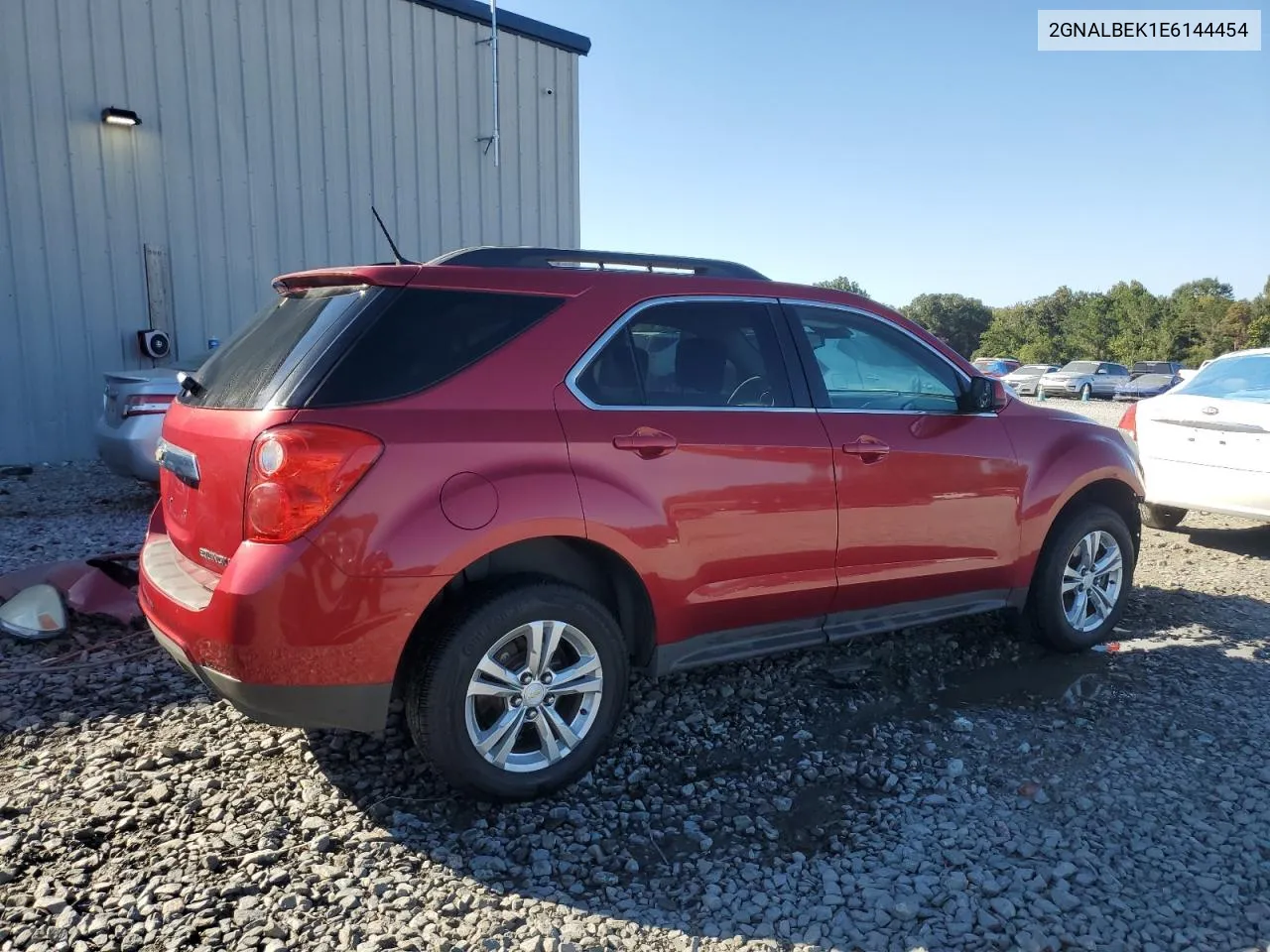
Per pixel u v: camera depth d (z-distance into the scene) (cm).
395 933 254
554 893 275
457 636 300
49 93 1059
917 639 496
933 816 320
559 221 1591
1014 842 302
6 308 1052
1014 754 366
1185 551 732
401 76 1352
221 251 1205
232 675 281
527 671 317
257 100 1216
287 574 275
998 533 438
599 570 355
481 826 309
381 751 360
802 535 375
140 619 487
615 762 359
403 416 294
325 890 273
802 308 400
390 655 288
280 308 345
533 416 317
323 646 280
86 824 304
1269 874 286
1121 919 263
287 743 365
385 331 303
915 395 428
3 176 1036
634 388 345
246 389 307
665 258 380
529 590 312
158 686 419
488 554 321
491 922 260
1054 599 464
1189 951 249
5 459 1066
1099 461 471
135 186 1129
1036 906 268
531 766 322
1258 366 742
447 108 1411
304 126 1260
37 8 1041
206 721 384
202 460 307
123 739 367
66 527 737
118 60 1102
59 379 1094
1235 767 355
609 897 273
